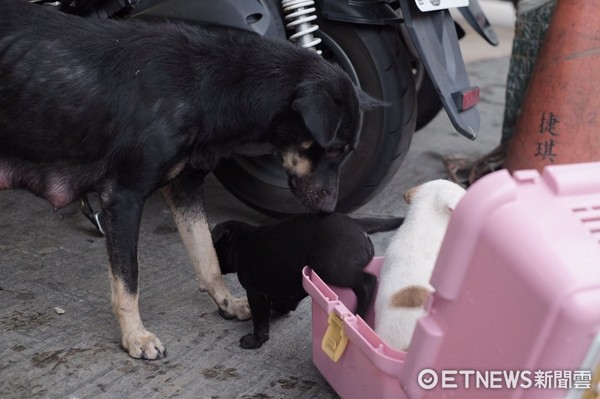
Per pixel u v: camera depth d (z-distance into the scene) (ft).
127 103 8.13
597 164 6.05
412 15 10.19
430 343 6.07
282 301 8.73
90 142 8.28
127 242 8.26
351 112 8.48
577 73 12.04
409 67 11.04
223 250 9.39
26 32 8.31
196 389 7.87
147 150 8.11
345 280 8.24
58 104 8.22
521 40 13.80
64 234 11.51
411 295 7.46
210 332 9.02
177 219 9.19
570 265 5.14
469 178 14.47
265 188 11.82
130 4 10.75
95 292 9.81
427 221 7.98
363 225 8.93
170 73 8.23
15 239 11.23
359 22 10.45
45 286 9.87
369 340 6.93
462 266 5.75
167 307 9.55
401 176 14.65
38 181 8.75
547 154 12.48
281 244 8.44
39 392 7.66
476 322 5.71
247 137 8.77
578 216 5.62
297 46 8.89
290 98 8.40
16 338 8.59
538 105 12.51
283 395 7.86
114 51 8.30
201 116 8.35
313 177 8.76
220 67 8.43
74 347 8.50
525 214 5.48
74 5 10.75
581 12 11.91
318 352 7.97
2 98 8.30
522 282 5.31
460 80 10.57
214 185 13.88
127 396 7.68
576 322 5.01
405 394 6.56
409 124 11.00
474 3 13.15
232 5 9.78
